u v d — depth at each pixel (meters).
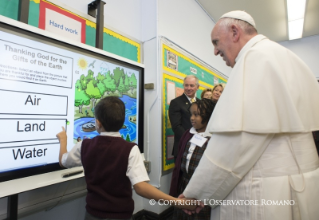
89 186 0.84
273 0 3.12
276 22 3.84
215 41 0.84
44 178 1.01
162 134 2.00
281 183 0.59
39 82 1.01
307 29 4.18
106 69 1.39
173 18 2.39
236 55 0.78
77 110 1.20
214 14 3.56
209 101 1.27
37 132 0.99
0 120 0.86
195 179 0.71
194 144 1.21
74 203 1.37
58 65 1.10
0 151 0.86
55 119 1.08
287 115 0.59
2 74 0.87
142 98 1.69
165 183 2.04
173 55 2.27
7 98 0.88
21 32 0.94
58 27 1.27
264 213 0.59
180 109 1.89
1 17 0.87
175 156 1.77
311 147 0.64
